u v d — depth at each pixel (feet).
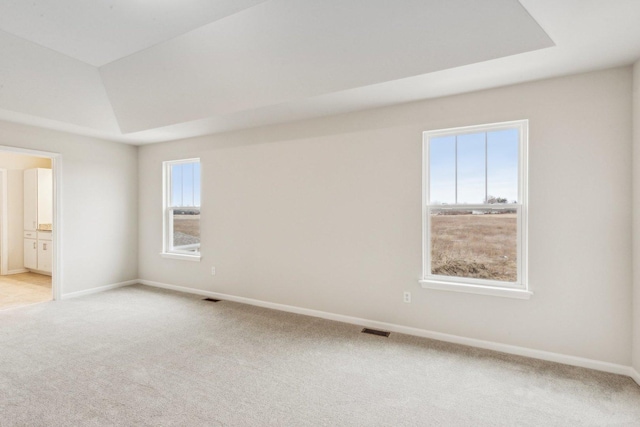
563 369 8.65
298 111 11.69
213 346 10.09
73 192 15.35
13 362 8.95
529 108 9.23
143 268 18.01
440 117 10.42
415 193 10.87
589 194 8.63
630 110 8.18
